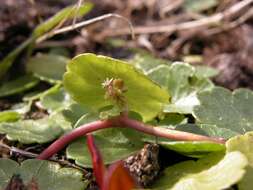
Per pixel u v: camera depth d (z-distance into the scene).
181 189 0.06
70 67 0.07
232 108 0.08
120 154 0.07
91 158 0.07
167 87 0.09
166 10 0.15
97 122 0.07
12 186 0.07
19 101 0.10
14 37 0.12
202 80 0.09
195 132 0.07
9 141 0.08
